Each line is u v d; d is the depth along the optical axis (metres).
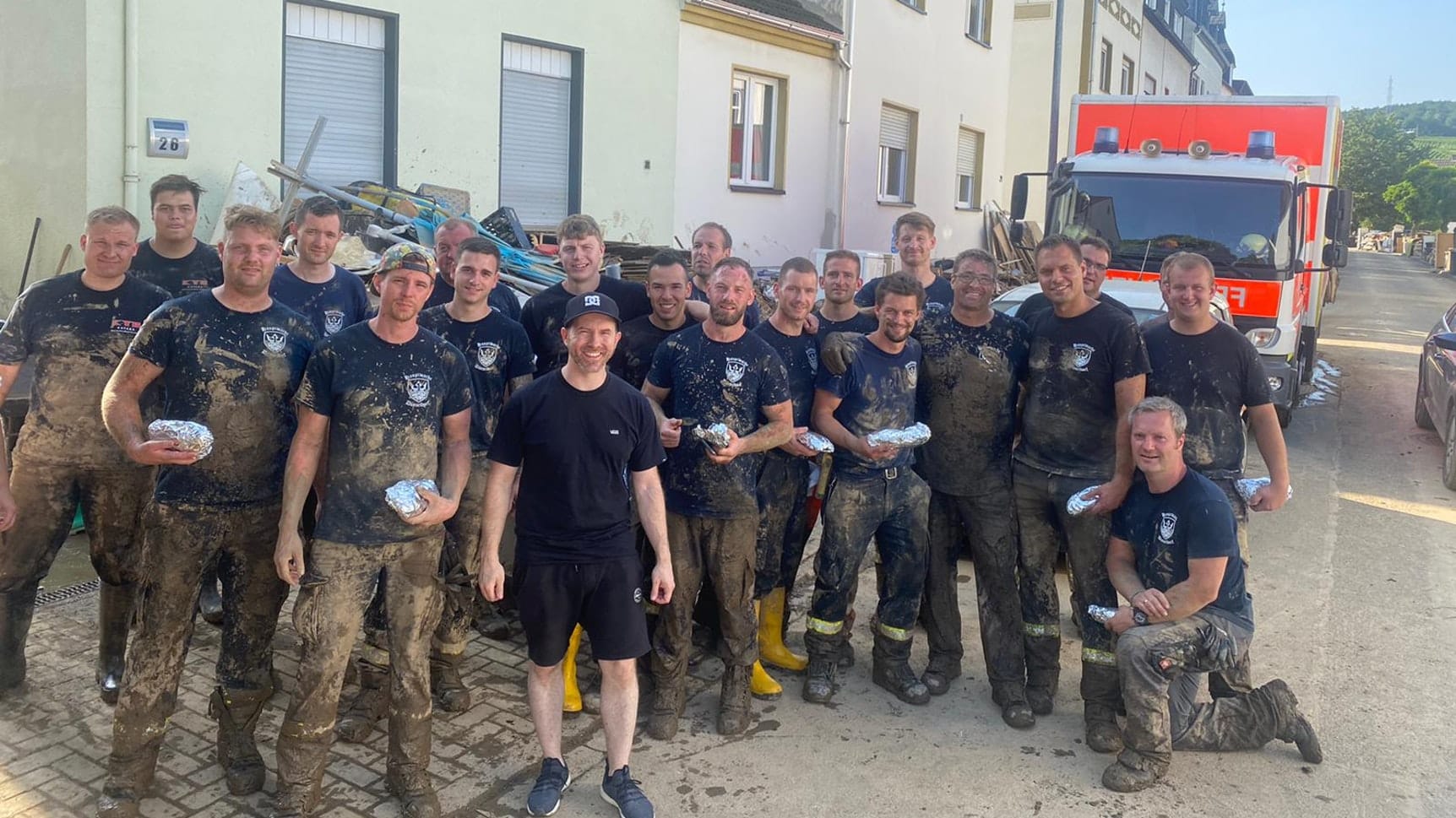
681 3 12.34
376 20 9.62
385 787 3.88
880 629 4.83
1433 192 77.88
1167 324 4.80
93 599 5.44
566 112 11.42
